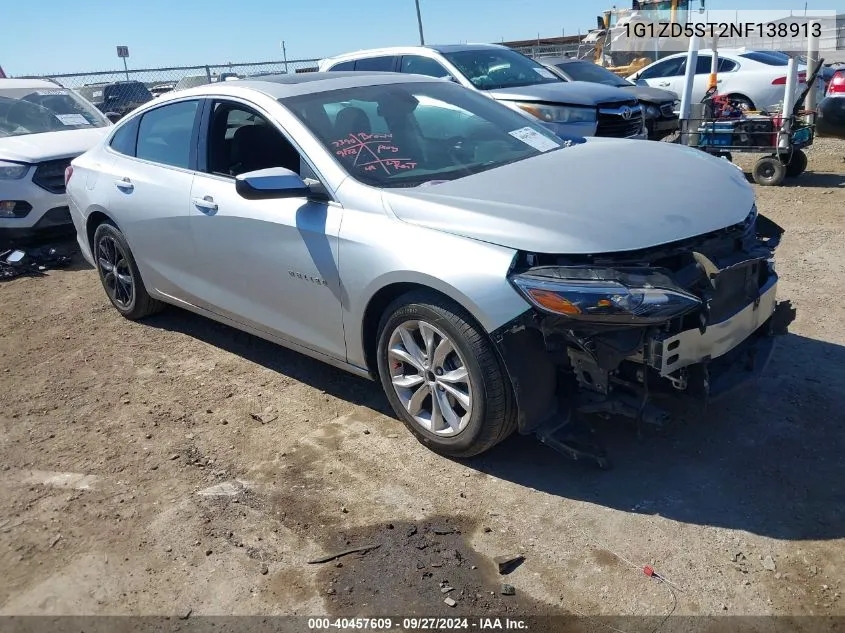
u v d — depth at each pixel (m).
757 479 3.11
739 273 3.12
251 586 2.71
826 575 2.57
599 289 2.72
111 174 5.02
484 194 3.23
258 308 4.09
